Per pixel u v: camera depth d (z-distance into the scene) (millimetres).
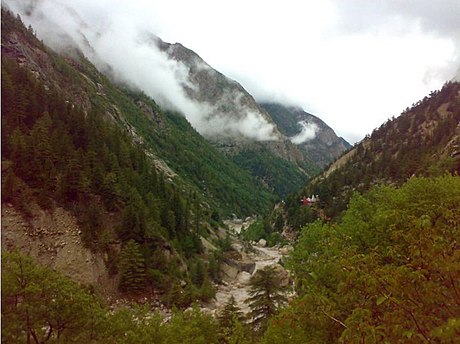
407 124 166875
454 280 7023
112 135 91562
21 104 68938
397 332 6691
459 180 27016
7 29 112500
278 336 14945
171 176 145625
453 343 5766
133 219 60875
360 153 169625
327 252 16500
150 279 57031
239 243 108062
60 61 140750
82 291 22078
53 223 55188
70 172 60031
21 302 19750
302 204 143625
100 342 20875
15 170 57031
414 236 8398
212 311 54469
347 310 9828
